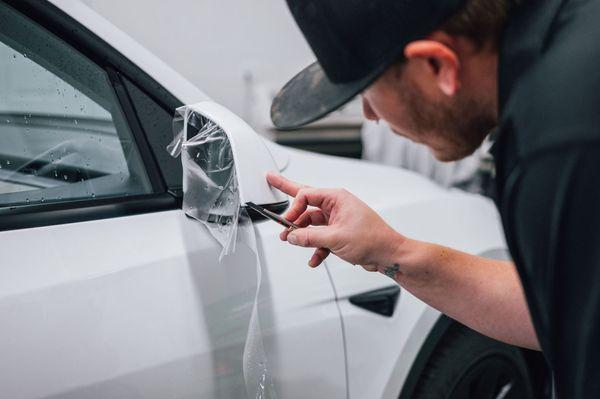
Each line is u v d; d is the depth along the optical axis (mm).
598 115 748
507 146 814
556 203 778
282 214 1322
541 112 775
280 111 954
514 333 1212
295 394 1358
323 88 901
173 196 1330
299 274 1380
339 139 3445
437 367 1625
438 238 1621
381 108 896
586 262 785
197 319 1240
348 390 1440
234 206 1200
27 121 1268
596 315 797
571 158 759
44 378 1108
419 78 840
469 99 855
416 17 791
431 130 894
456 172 2984
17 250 1153
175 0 3691
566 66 769
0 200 1207
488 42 823
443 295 1220
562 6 801
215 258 1280
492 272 1210
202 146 1244
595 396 833
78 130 1307
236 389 1288
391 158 3246
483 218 1733
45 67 1293
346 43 826
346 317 1428
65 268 1163
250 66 3902
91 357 1146
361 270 1468
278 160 1597
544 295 831
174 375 1216
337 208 1176
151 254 1234
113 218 1260
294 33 3949
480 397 1727
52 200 1248
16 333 1100
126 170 1327
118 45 1370
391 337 1502
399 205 1614
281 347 1336
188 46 3783
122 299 1186
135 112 1356
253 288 1305
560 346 848
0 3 1266
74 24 1329
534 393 1852
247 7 3822
